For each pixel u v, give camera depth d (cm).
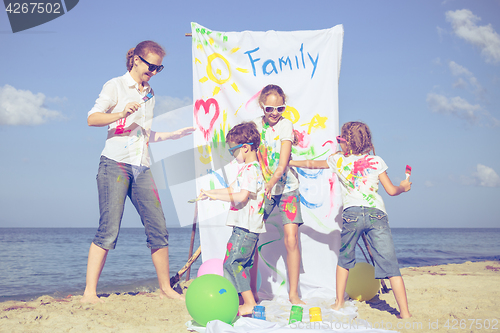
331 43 379
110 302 321
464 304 312
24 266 1160
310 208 372
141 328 238
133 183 325
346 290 335
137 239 3080
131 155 319
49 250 2125
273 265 370
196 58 390
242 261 281
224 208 371
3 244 2803
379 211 278
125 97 322
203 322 237
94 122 301
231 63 388
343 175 297
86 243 2956
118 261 1237
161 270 342
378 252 272
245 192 285
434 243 3167
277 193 318
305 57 382
